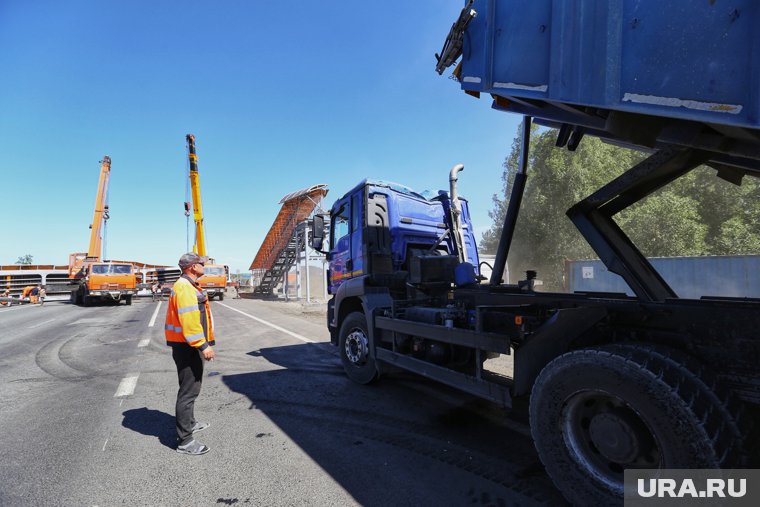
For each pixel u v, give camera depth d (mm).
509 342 2795
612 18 1990
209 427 3830
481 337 3068
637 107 1890
